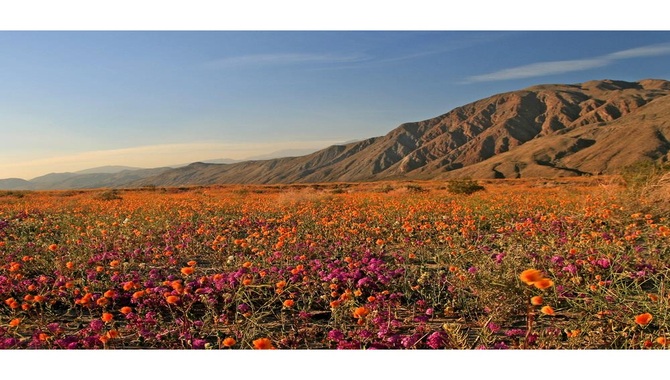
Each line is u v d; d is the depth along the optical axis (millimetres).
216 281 5059
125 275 5969
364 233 9125
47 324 4355
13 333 4105
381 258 7219
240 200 19125
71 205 17250
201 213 13133
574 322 3764
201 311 4879
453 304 4617
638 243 7113
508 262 4691
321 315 4711
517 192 21047
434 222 10102
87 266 6609
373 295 5090
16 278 5449
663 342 3020
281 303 5043
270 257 6711
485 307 4207
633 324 3467
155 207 14672
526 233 7246
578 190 19344
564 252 5762
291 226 10547
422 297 5004
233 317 4625
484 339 3463
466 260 5727
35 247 7902
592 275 4895
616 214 8586
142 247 8344
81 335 4055
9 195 33938
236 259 7008
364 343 3746
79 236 8820
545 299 4055
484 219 10156
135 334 4188
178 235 9266
